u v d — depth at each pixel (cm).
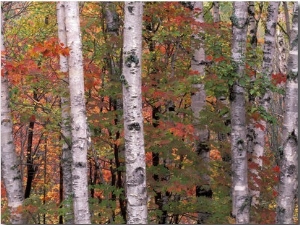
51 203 894
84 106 754
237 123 750
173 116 938
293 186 684
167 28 927
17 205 830
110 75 980
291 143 678
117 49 1019
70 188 964
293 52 673
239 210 751
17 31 1212
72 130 755
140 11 697
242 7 734
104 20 1061
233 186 760
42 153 1759
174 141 916
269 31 1093
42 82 883
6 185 827
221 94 802
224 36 1032
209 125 959
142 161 716
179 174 909
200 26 920
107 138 998
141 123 715
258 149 1077
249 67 913
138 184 712
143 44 1087
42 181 1706
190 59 1096
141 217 712
